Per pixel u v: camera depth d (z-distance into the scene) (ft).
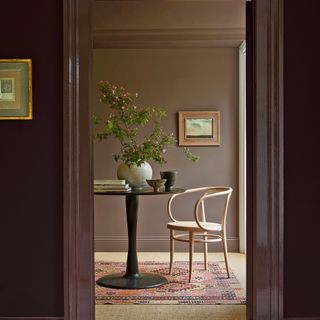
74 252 10.35
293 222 10.49
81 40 10.32
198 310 12.70
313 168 10.47
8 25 10.39
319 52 10.42
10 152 10.43
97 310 12.72
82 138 10.34
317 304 10.51
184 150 18.13
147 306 13.05
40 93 10.40
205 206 20.07
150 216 20.21
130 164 14.96
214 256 19.48
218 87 20.10
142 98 20.12
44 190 10.43
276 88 10.36
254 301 10.62
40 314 10.47
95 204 20.22
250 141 10.92
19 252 10.45
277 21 10.34
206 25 18.52
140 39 18.93
